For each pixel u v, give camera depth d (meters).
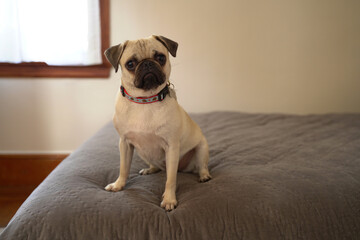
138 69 1.39
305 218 1.31
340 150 2.01
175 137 1.53
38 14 3.00
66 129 3.41
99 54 3.17
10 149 3.39
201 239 1.24
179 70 3.41
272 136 2.45
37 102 3.33
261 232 1.26
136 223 1.25
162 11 3.27
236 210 1.31
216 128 2.69
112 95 3.37
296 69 3.44
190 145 1.74
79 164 1.80
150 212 1.30
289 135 2.46
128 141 1.61
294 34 3.37
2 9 2.92
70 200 1.33
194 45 3.36
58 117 3.38
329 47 3.39
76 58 3.14
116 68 1.48
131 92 1.48
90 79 3.32
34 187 3.34
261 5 3.30
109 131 2.56
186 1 3.26
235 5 3.29
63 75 3.26
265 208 1.32
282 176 1.56
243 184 1.48
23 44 3.03
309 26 3.35
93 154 1.98
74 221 1.24
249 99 3.50
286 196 1.38
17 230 1.21
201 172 1.76
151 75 1.37
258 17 3.33
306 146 2.16
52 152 3.43
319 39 3.37
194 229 1.25
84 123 3.41
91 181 1.62
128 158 1.62
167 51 1.57
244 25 3.34
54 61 3.11
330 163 1.78
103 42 3.25
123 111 1.51
